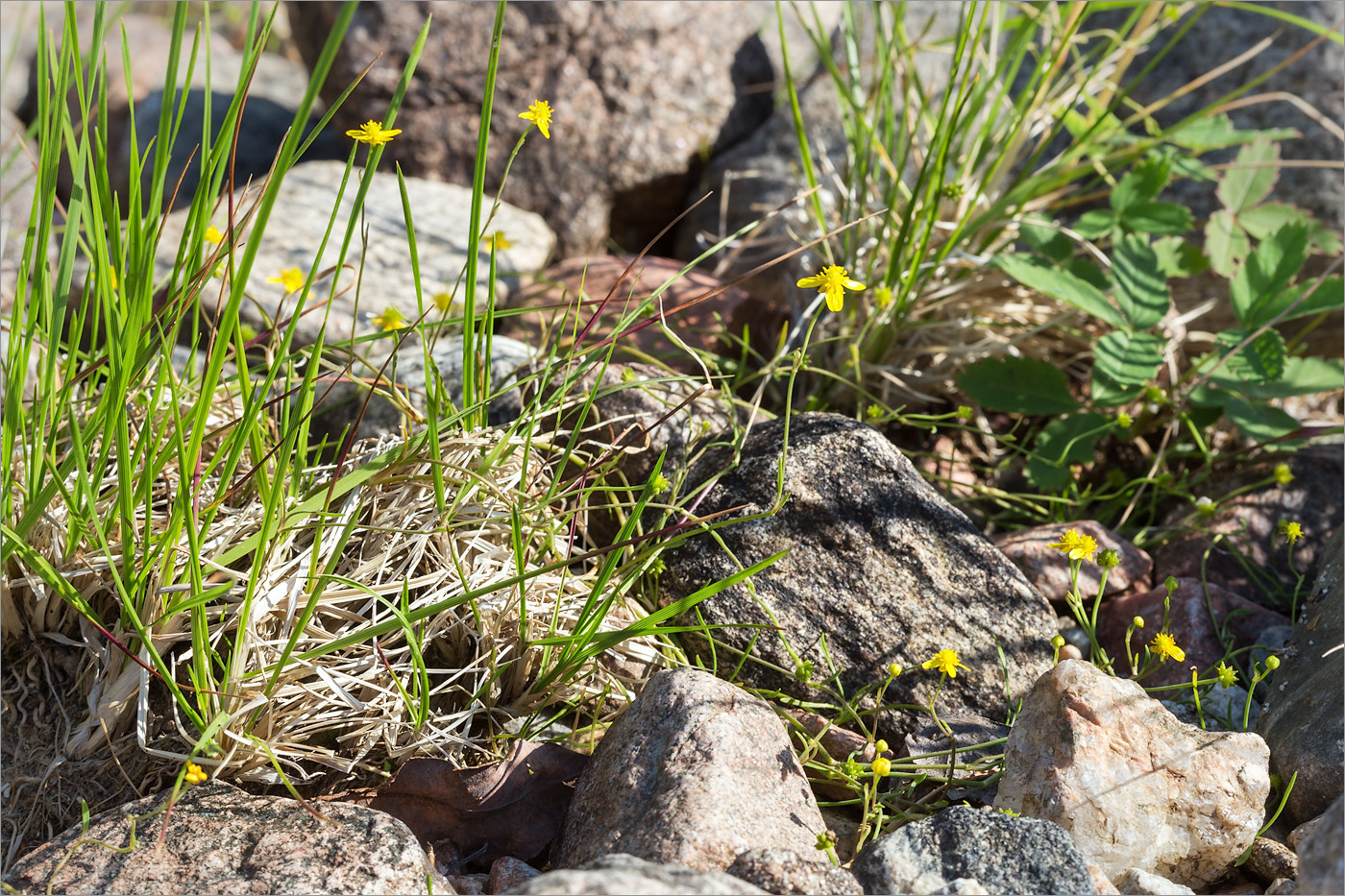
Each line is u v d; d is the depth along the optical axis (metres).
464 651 0.57
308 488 0.57
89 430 0.53
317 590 0.53
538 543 0.59
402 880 0.51
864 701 0.59
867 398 0.71
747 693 0.56
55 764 0.54
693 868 0.50
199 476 0.58
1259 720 0.58
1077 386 0.78
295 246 0.76
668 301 0.73
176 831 0.52
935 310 0.74
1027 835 0.51
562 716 0.58
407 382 0.66
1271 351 0.68
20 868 0.51
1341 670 0.56
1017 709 0.58
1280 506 0.67
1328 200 0.77
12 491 0.55
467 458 0.58
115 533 0.55
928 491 0.61
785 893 0.50
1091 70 0.78
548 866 0.54
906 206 0.71
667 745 0.54
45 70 0.52
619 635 0.55
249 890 0.50
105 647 0.54
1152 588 0.65
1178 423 0.72
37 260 0.53
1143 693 0.55
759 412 0.66
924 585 0.60
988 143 0.71
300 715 0.54
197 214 0.52
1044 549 0.64
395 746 0.55
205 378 0.52
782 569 0.60
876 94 0.77
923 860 0.51
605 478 0.63
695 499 0.61
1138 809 0.53
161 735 0.54
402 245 0.78
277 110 1.17
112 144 1.17
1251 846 0.54
